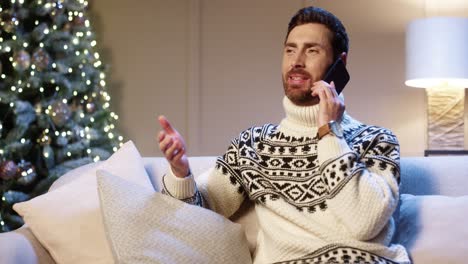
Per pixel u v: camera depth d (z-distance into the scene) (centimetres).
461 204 160
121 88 419
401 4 377
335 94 156
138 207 155
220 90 407
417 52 300
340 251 144
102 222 167
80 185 178
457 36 293
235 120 405
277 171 164
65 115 344
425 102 374
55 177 341
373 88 382
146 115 416
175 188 162
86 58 370
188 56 410
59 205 171
